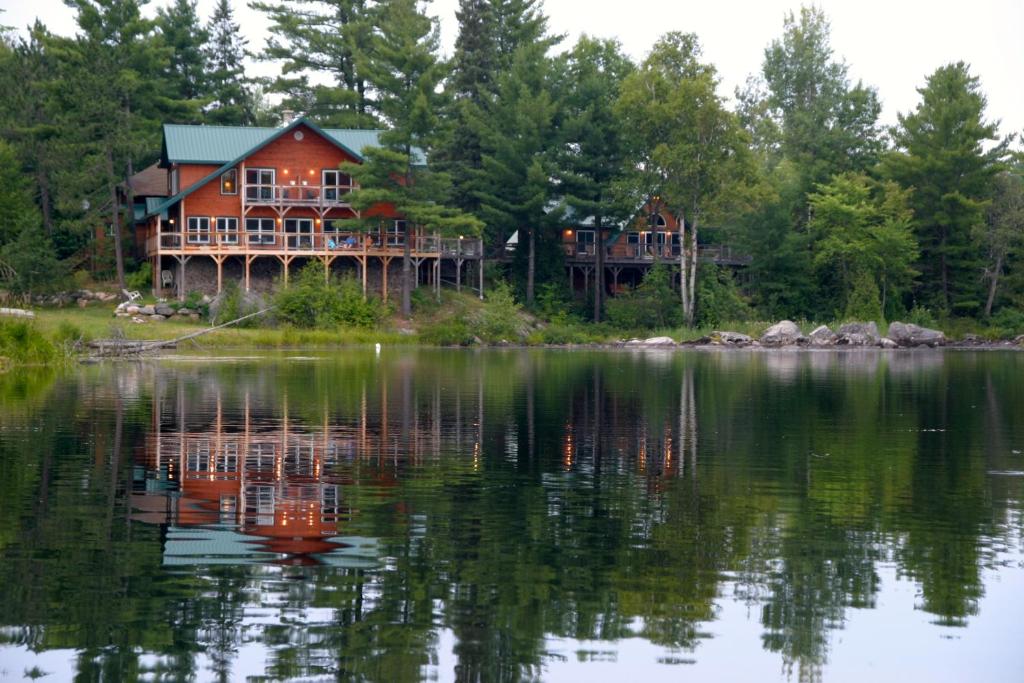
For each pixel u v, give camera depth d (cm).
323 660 759
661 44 6794
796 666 761
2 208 6006
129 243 6825
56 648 775
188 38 7944
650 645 798
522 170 7000
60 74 6631
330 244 6169
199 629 813
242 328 5622
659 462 1580
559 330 6450
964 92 7562
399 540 1077
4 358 3366
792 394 2764
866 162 8131
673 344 6244
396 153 5934
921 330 6775
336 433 1870
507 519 1175
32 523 1127
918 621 855
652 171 6794
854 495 1331
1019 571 988
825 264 7562
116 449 1638
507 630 821
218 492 1305
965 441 1839
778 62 10281
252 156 6131
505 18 8000
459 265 6712
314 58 7906
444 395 2631
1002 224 7388
